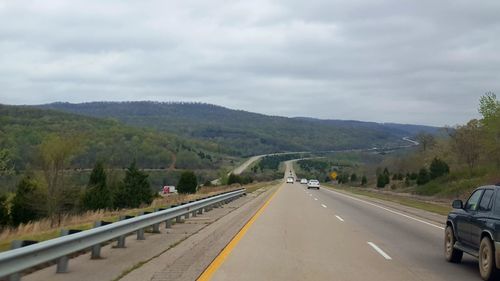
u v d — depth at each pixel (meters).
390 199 46.69
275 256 12.80
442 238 17.59
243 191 47.53
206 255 12.67
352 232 18.84
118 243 13.84
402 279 10.30
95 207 46.03
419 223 23.02
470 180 48.94
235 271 10.74
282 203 36.34
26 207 41.22
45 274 10.12
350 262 12.16
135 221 14.21
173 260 11.90
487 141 47.34
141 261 11.70
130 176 53.78
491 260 10.12
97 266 11.01
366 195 55.66
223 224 20.61
